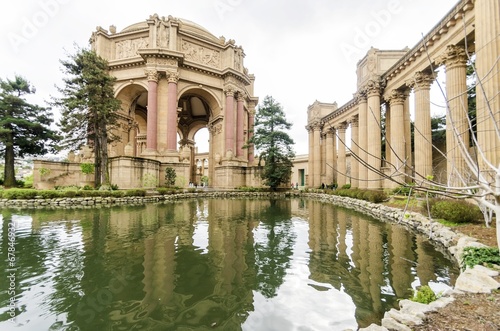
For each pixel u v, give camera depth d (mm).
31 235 9039
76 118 23812
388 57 21328
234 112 41812
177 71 35031
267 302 4414
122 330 3580
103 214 13867
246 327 3680
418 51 16000
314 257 6859
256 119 34281
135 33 36594
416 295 4039
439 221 9227
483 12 10172
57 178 26312
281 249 7613
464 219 8680
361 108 22938
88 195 19016
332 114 32625
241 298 4566
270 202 22875
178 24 35969
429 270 5793
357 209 17031
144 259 6594
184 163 32000
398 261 6453
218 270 5906
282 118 32656
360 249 7566
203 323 3773
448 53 13336
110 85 25172
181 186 30250
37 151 28062
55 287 4934
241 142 42062
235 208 17656
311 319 3887
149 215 13711
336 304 4336
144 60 34625
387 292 4746
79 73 24438
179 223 11547
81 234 9227
